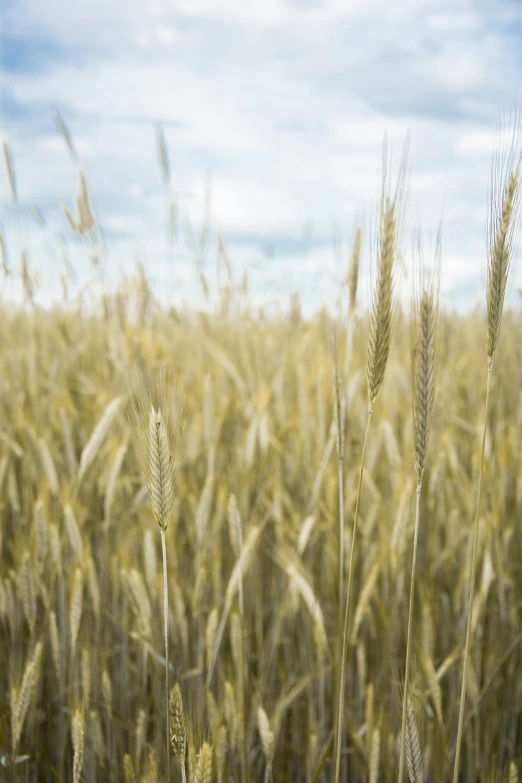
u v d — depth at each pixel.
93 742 2.49
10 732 2.55
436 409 4.41
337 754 1.87
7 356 5.13
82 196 4.82
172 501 1.62
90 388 4.94
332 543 2.96
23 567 2.65
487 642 3.56
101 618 3.44
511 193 1.62
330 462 3.77
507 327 5.34
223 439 4.61
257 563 3.61
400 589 2.94
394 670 2.16
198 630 3.27
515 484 4.18
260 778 3.18
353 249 2.80
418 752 1.81
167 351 4.88
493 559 3.45
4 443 4.17
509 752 3.40
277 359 5.28
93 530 3.76
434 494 3.84
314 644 3.41
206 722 2.13
